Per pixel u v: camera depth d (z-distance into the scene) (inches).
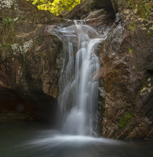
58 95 163.9
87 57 164.9
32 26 193.0
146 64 140.5
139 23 147.6
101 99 141.1
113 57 147.9
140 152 112.7
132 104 139.3
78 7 309.1
